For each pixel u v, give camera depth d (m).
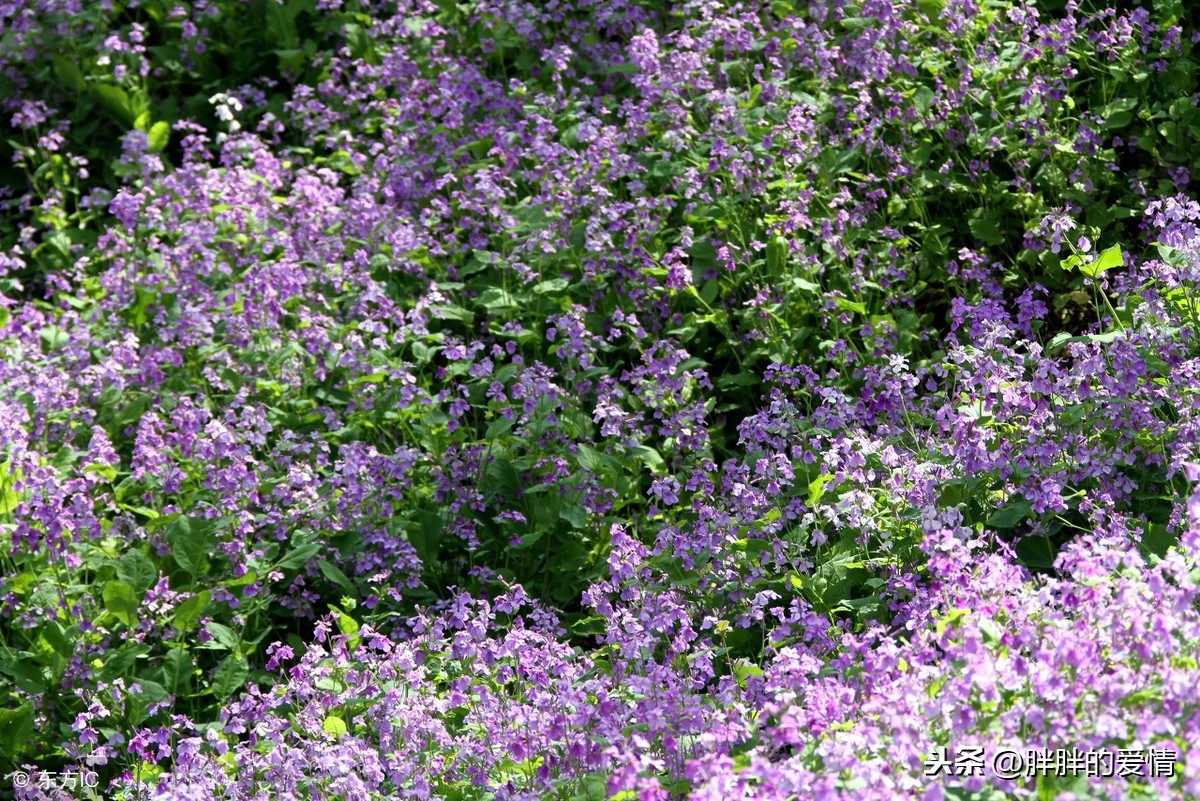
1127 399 6.38
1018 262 8.46
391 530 7.30
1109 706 4.31
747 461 7.08
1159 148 8.98
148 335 9.16
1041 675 4.46
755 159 8.77
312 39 12.05
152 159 10.09
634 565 6.38
